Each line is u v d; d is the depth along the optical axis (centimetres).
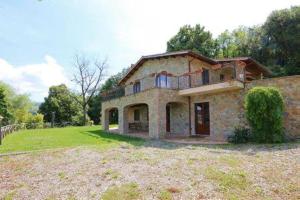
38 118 3353
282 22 2698
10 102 3681
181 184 538
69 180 611
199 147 994
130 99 1730
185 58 1605
